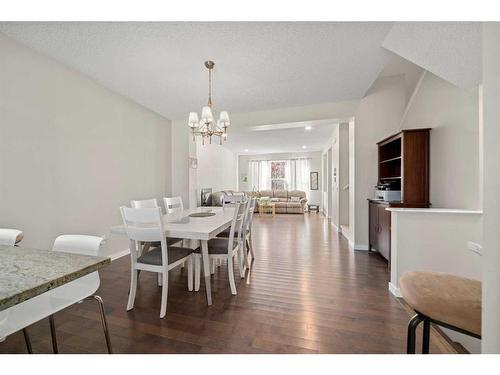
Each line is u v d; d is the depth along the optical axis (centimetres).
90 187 285
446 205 234
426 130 262
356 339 148
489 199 74
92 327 162
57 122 248
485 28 77
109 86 303
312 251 353
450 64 187
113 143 318
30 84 223
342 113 359
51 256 90
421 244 199
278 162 977
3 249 98
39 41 209
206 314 179
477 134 194
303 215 799
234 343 145
